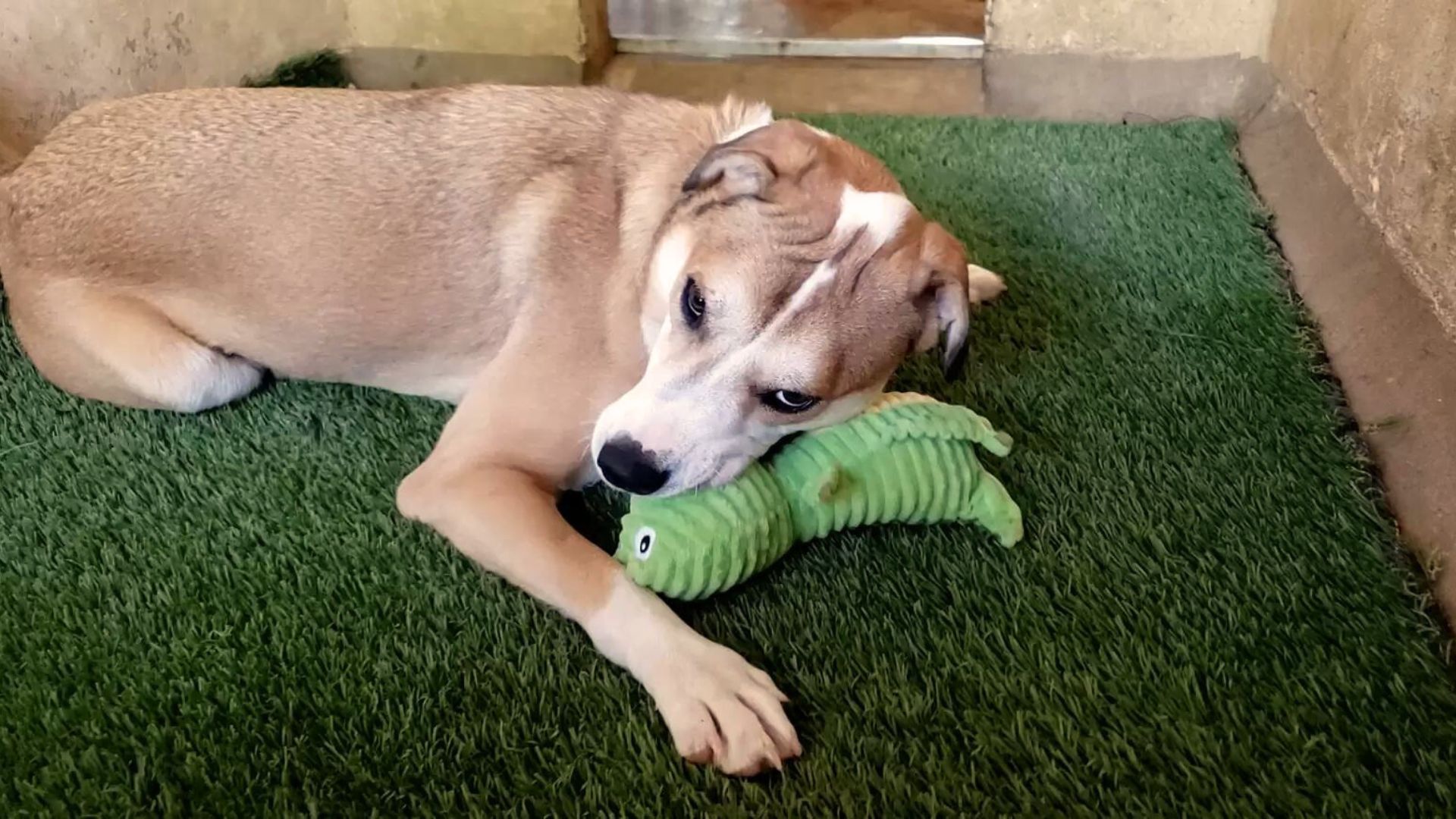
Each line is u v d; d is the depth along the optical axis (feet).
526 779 2.10
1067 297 3.33
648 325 2.42
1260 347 3.13
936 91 4.64
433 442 2.82
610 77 4.76
